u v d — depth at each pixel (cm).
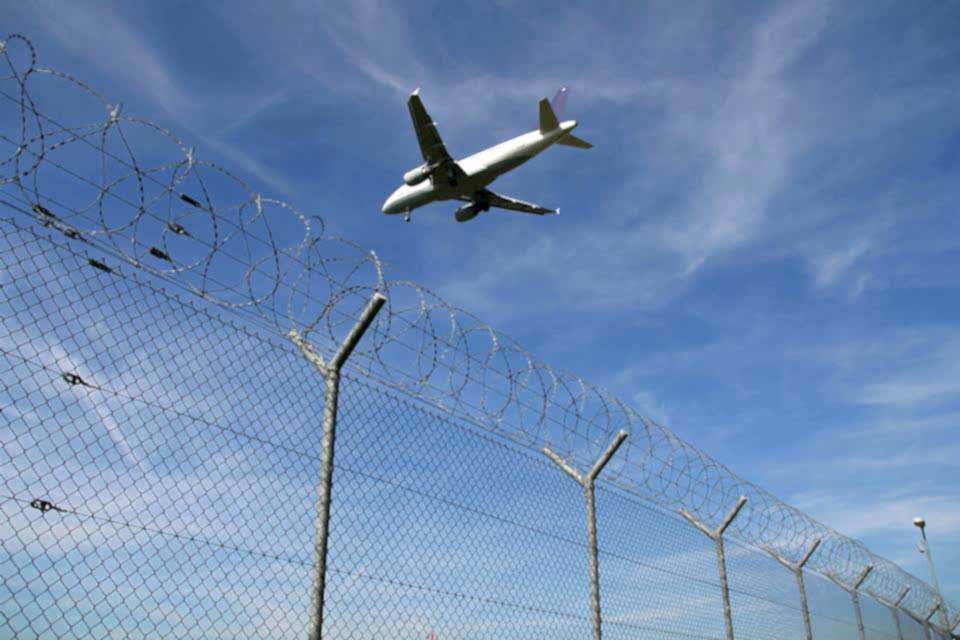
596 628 570
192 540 345
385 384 477
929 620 1366
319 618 378
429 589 452
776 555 878
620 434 636
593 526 600
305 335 444
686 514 736
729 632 730
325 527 396
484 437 530
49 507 304
